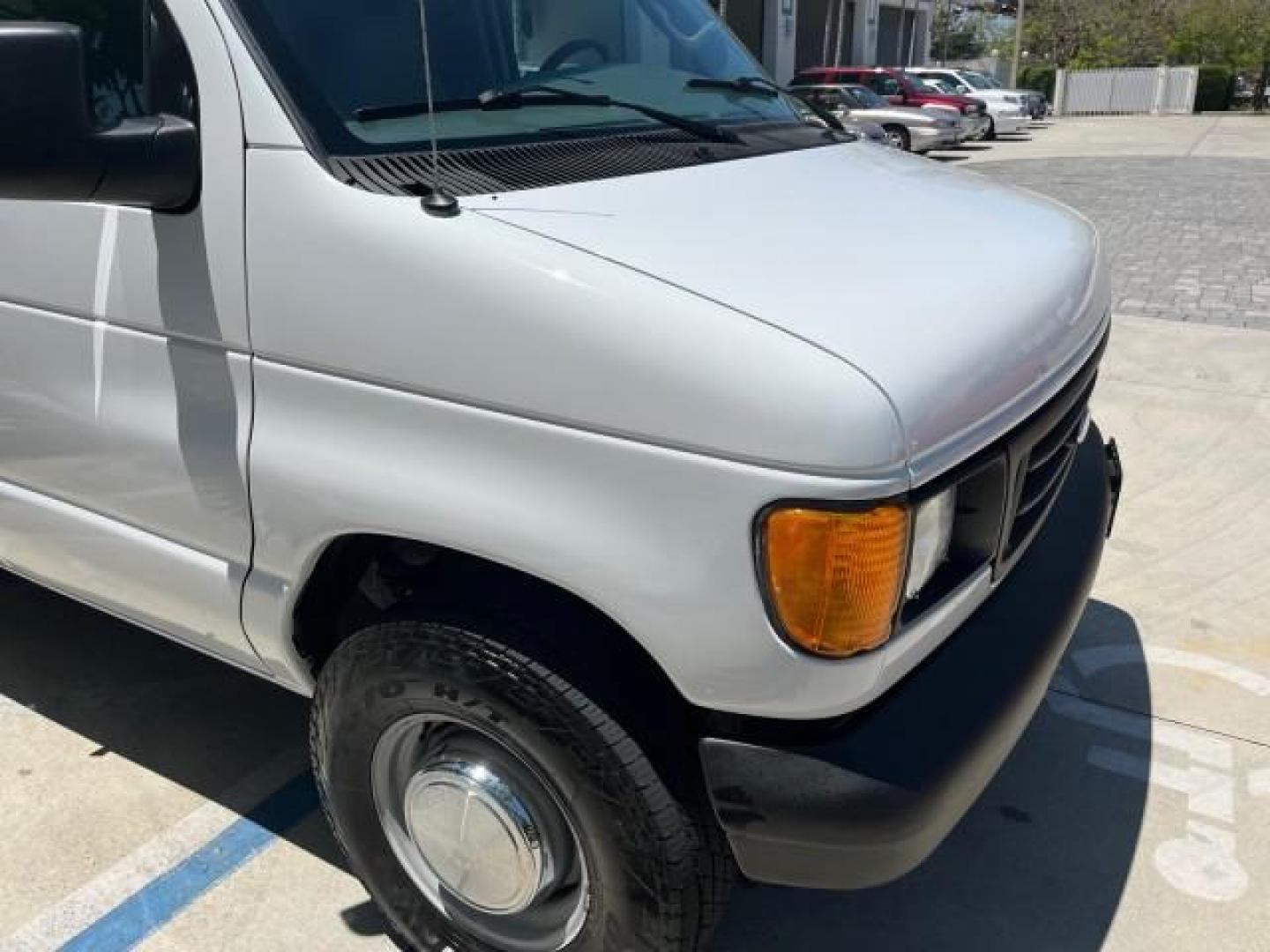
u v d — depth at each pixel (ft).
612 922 6.72
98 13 7.47
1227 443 17.76
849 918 8.47
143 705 10.94
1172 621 12.56
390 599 7.50
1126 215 42.22
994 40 199.62
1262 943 8.22
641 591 5.80
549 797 6.67
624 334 5.66
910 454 5.49
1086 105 122.31
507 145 7.43
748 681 5.76
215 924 8.33
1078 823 9.44
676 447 5.61
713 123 9.09
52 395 8.08
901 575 5.66
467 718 6.63
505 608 6.53
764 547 5.52
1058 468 7.91
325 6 7.12
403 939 7.97
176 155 6.68
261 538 7.21
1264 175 55.62
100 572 8.50
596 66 9.02
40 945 8.13
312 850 9.09
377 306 6.30
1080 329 7.61
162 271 7.13
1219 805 9.65
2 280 8.07
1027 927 8.37
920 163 9.96
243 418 7.04
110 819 9.39
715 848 6.59
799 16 110.32
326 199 6.40
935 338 5.90
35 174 6.08
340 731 7.27
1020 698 6.70
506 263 5.92
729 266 6.07
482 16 8.00
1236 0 124.88
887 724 6.08
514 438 6.02
